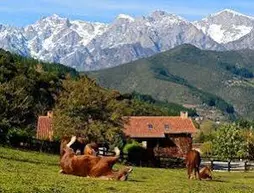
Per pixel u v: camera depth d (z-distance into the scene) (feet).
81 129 213.46
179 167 226.38
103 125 214.28
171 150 383.86
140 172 134.82
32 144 198.80
